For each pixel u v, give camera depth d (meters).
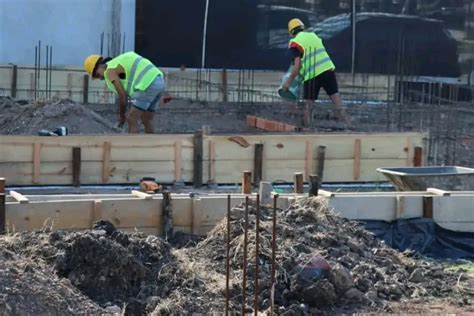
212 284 8.51
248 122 22.72
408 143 16.34
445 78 28.64
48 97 23.45
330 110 23.95
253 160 15.47
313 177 11.52
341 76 27.72
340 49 27.72
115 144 14.79
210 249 9.42
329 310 8.52
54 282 7.61
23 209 10.09
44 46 25.66
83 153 14.66
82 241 8.33
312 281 8.62
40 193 14.05
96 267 8.27
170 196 10.68
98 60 17.72
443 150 20.33
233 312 8.07
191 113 24.11
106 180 14.84
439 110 22.25
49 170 14.52
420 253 11.42
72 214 10.31
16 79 25.00
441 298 9.20
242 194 11.39
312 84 21.11
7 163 14.29
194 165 15.18
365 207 11.48
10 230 9.95
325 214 10.45
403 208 11.57
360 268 9.34
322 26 27.56
